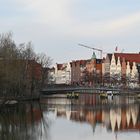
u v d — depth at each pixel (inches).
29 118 3946.9
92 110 4931.1
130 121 3892.7
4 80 4670.3
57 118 4045.3
